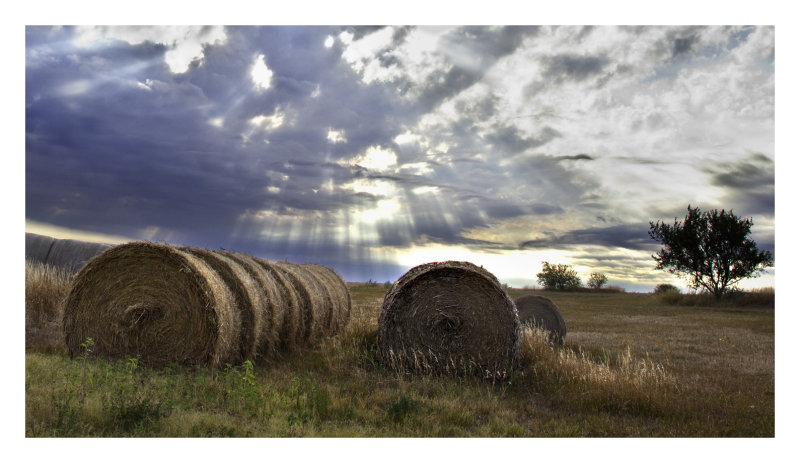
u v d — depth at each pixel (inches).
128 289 313.1
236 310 315.0
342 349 369.7
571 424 239.8
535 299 519.5
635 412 263.7
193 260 305.0
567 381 314.5
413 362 348.2
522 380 324.2
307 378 270.2
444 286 354.0
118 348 311.1
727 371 370.9
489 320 345.4
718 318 812.0
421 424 225.5
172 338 304.5
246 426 202.5
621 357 406.3
